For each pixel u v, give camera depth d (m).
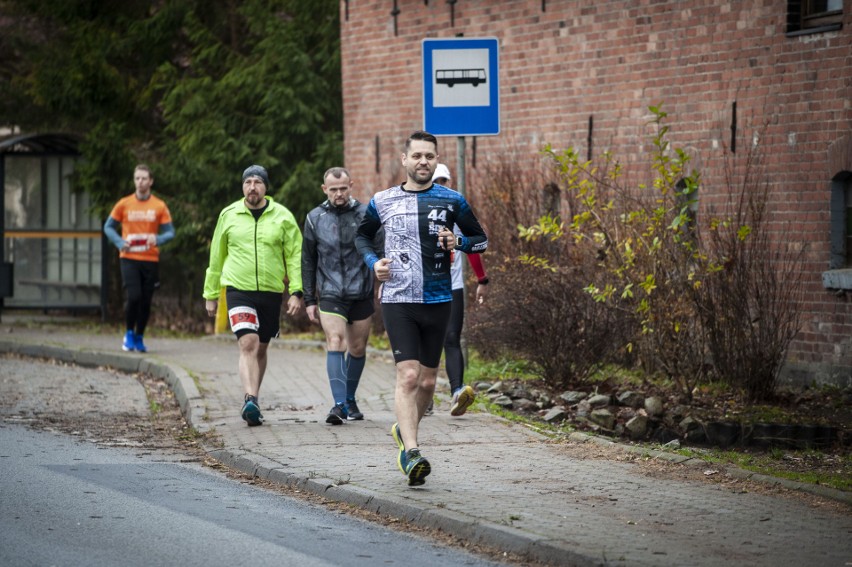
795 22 22.28
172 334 34.12
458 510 12.46
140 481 14.45
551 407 19.30
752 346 20.14
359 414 18.36
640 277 19.66
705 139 23.69
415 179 13.87
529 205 24.91
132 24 37.41
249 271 18.17
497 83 19.39
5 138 38.31
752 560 10.74
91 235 36.38
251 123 35.38
